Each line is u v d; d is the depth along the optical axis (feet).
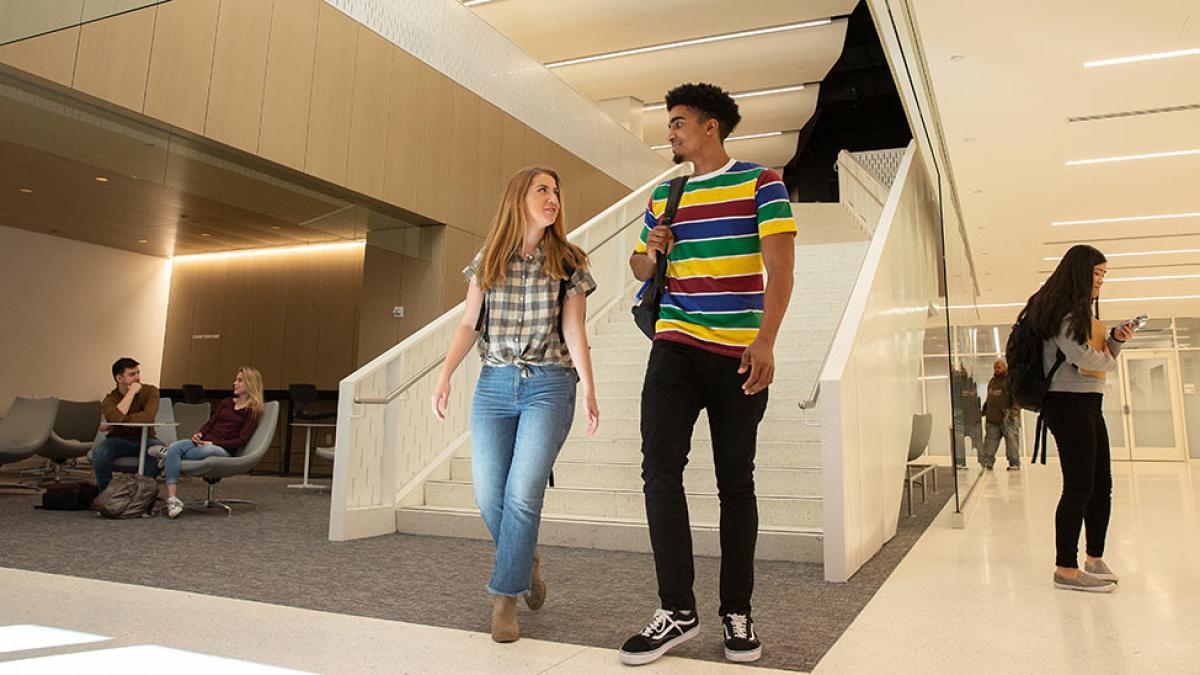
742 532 6.61
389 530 14.39
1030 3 14.99
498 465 7.54
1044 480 28.45
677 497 6.68
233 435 18.29
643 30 42.78
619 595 9.11
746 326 6.80
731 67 47.14
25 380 35.12
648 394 6.87
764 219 6.66
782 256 6.52
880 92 57.36
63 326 36.73
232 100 22.16
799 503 12.44
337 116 25.58
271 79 23.41
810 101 52.21
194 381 39.73
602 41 44.21
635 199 27.35
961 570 10.91
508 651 6.63
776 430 15.20
